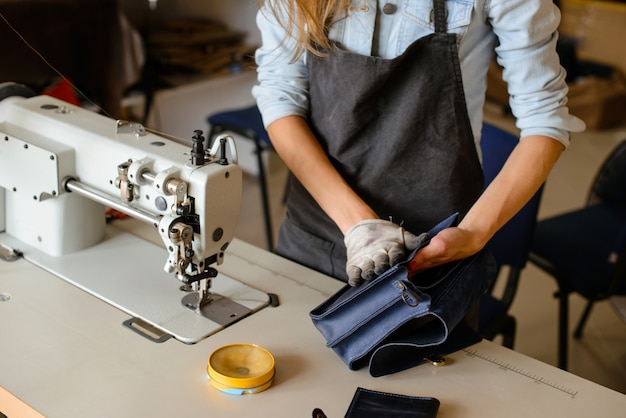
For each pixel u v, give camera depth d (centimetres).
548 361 267
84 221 148
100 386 110
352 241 128
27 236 150
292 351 122
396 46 137
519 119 140
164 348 120
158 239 158
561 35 559
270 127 147
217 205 123
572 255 234
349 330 118
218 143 124
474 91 142
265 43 148
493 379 118
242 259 152
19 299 131
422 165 143
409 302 113
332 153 146
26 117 145
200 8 369
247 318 131
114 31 275
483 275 128
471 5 132
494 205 131
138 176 125
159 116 368
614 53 540
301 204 157
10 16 211
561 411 111
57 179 138
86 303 132
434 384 116
